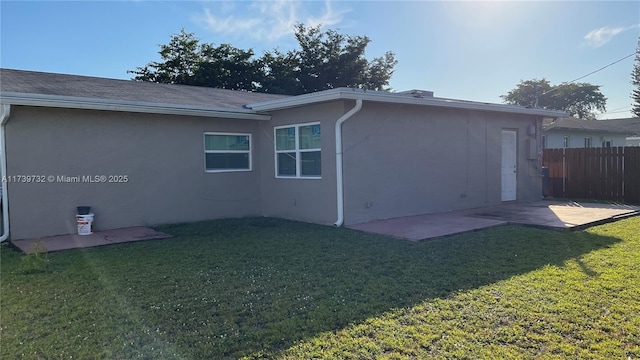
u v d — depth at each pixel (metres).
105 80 11.60
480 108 10.75
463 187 11.12
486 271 5.21
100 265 5.94
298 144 9.88
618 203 12.56
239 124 10.79
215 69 27.33
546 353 3.08
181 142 9.89
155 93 10.71
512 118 12.38
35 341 3.48
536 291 4.40
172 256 6.44
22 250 7.01
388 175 9.53
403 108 9.77
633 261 5.53
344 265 5.71
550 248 6.40
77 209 8.45
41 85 9.09
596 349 3.12
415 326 3.61
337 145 8.74
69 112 8.40
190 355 3.19
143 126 9.34
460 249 6.47
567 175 14.63
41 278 5.33
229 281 5.09
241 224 9.55
